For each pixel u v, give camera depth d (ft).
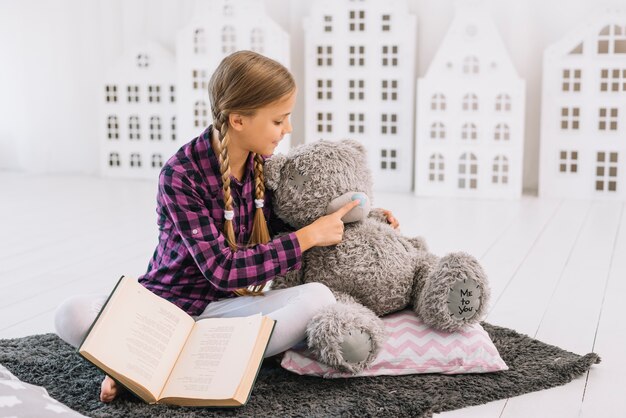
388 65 10.91
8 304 6.22
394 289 4.86
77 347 4.40
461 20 10.33
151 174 12.36
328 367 4.55
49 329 5.63
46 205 10.30
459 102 10.50
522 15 10.61
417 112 10.65
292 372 4.65
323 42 11.04
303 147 4.92
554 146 10.43
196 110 11.68
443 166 10.88
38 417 3.55
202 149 4.60
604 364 4.91
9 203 10.43
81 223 9.21
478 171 10.57
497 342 5.15
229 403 4.02
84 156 12.95
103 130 12.46
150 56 12.03
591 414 4.22
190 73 11.59
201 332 4.36
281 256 4.55
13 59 12.95
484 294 4.64
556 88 10.29
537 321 5.72
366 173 5.05
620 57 10.00
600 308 6.00
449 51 10.42
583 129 10.28
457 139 10.57
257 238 4.82
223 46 11.40
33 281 6.86
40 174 12.96
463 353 4.67
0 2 12.82
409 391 4.41
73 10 12.55
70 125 12.91
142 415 4.03
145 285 4.78
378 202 10.30
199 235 4.49
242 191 4.75
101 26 12.48
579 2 10.43
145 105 12.20
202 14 11.38
